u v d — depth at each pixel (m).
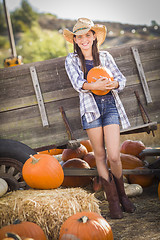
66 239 2.12
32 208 2.52
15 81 3.45
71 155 4.45
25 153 3.30
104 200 3.67
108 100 3.01
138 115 3.62
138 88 3.63
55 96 3.50
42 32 26.91
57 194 2.73
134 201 3.53
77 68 3.07
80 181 3.93
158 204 3.35
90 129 3.03
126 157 4.27
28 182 3.01
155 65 3.66
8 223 2.50
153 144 6.56
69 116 3.51
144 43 3.64
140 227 2.74
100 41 3.38
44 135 3.49
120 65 3.61
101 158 3.11
